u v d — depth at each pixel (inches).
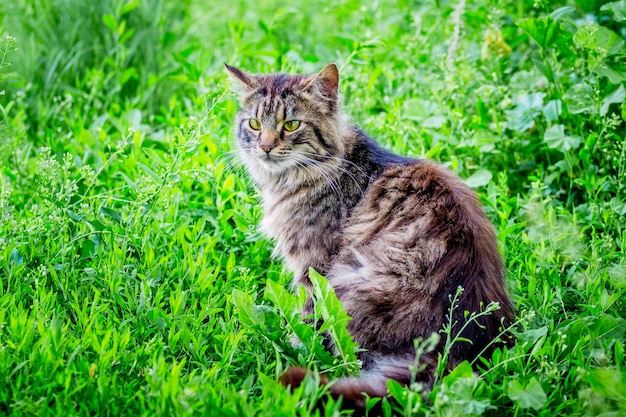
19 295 153.1
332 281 152.6
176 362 136.0
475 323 139.1
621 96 195.8
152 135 227.0
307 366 139.8
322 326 135.9
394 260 144.9
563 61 226.4
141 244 169.9
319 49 251.6
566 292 167.0
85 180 185.9
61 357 133.2
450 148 210.4
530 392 123.0
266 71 244.4
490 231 153.7
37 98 249.3
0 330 138.4
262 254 182.7
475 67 232.2
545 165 212.7
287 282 177.0
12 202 195.6
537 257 173.8
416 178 158.2
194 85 244.5
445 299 140.2
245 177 201.3
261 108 173.5
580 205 192.7
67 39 263.4
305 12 312.3
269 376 137.3
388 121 218.2
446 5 260.1
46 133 226.2
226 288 163.9
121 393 127.0
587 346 141.6
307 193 169.0
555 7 249.4
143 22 269.0
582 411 128.1
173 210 184.7
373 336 140.9
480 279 143.3
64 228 169.8
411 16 269.3
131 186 176.1
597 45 197.8
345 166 169.2
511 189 207.2
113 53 265.6
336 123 173.3
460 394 121.7
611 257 170.6
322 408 126.9
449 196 152.3
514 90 222.8
